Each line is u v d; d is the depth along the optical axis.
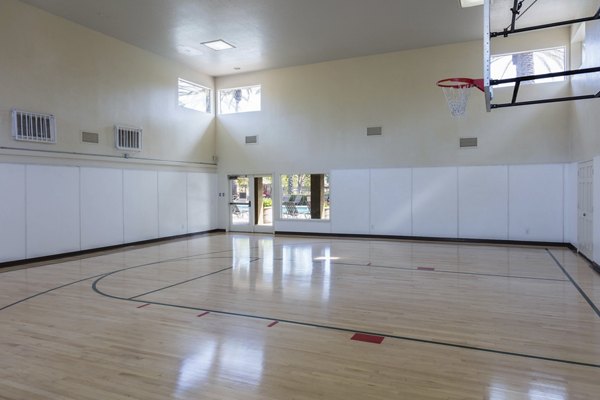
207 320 4.19
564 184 9.28
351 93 11.20
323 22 8.66
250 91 12.57
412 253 8.52
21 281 6.09
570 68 9.05
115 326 4.02
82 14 8.16
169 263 7.54
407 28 9.05
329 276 6.31
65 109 8.37
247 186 12.76
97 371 3.02
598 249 6.46
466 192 10.11
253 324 4.06
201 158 12.37
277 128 12.12
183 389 2.73
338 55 10.92
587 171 7.44
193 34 9.27
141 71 10.22
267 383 2.80
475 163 10.02
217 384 2.80
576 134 8.45
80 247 8.69
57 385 2.79
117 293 5.33
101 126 9.16
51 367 3.09
